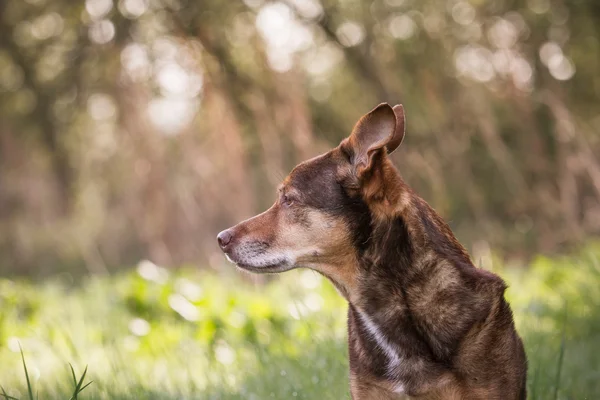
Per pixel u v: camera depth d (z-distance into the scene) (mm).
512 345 4562
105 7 17094
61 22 18625
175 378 6844
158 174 16219
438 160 15289
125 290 10297
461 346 4445
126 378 6289
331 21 17562
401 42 17938
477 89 15930
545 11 18719
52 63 19125
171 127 16250
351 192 4770
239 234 5055
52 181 24078
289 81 15070
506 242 14898
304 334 7926
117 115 18047
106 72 17766
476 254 12781
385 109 4684
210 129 15406
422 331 4512
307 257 4895
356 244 4730
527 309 8320
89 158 22203
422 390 4488
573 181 12094
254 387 6441
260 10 16250
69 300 11727
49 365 8016
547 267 10945
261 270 5012
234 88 15602
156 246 16094
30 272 22344
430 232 4637
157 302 9820
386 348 4598
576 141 12148
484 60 16281
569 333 8016
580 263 10109
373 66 17609
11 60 19734
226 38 16234
